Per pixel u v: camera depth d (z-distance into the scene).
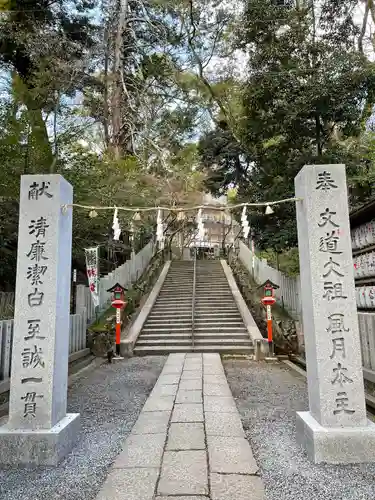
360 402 3.61
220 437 4.05
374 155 10.06
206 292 15.14
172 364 8.74
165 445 3.82
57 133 11.52
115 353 10.38
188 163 18.84
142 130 18.56
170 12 17.31
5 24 12.92
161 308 13.77
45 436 3.58
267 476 3.21
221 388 6.45
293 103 9.35
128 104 18.00
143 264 18.52
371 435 3.45
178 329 11.87
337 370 3.67
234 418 4.75
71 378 7.72
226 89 16.33
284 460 3.54
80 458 3.71
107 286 13.07
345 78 8.72
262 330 11.72
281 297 13.11
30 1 14.34
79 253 11.99
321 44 9.95
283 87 9.72
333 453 3.44
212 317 12.78
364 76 8.62
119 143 17.20
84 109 15.94
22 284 3.96
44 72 12.13
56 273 3.97
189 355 10.01
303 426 3.82
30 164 9.45
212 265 19.45
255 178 13.53
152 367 8.98
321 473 3.25
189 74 17.98
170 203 15.42
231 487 2.92
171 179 16.62
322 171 4.05
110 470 3.26
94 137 16.58
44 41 13.09
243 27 11.42
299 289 11.15
